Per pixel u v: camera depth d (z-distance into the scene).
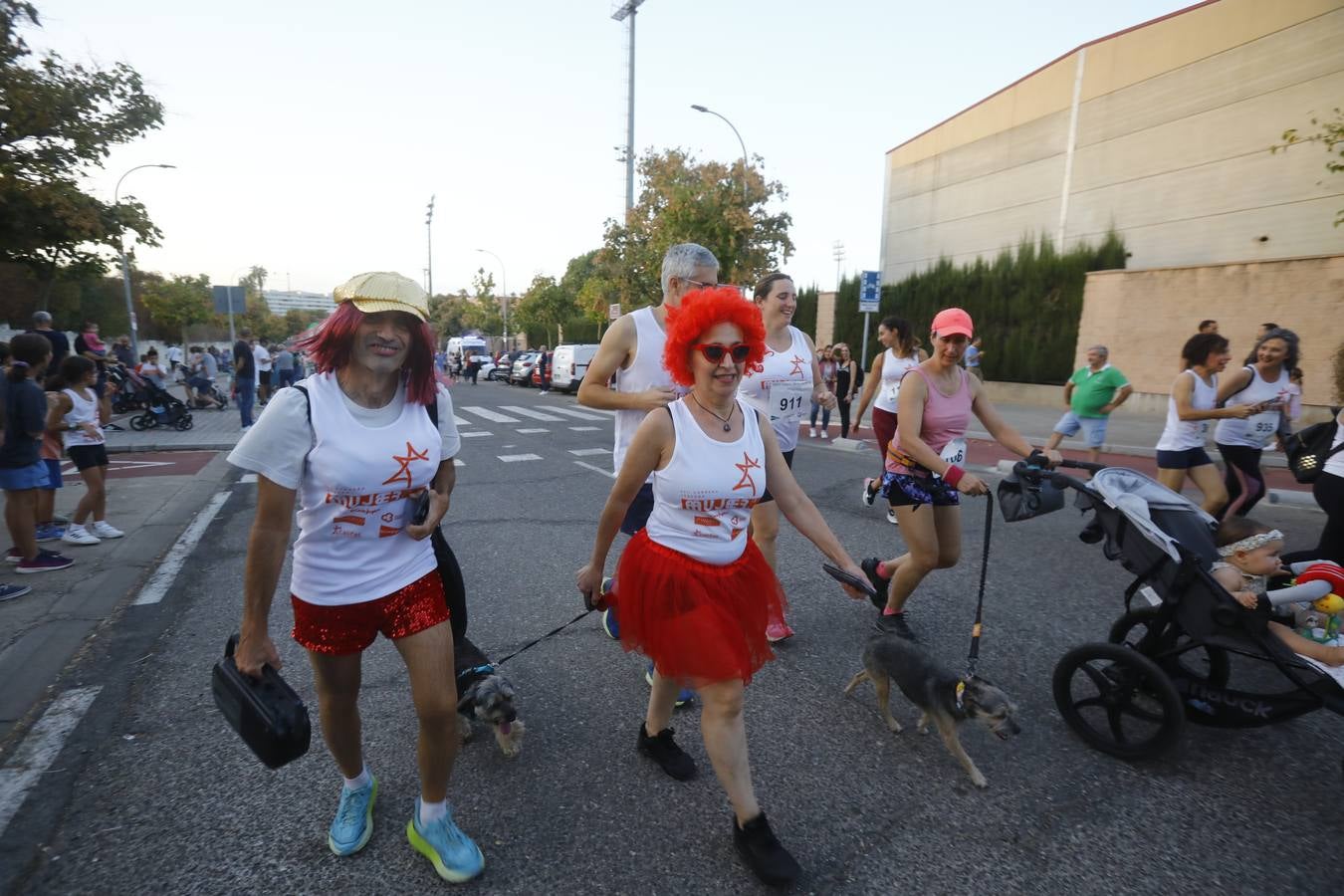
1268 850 2.44
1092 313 20.17
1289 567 3.24
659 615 2.37
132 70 18.28
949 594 4.89
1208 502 5.62
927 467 3.44
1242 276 16.41
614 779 2.84
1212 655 3.28
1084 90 22.94
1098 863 2.38
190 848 2.42
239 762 2.92
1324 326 14.94
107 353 16.12
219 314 18.91
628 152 28.33
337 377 2.05
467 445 12.15
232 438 13.27
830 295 30.05
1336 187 16.50
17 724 3.21
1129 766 2.95
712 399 2.41
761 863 2.24
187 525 6.81
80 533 5.99
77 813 2.59
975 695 2.69
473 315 71.44
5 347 5.85
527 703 3.44
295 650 4.00
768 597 2.57
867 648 3.24
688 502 2.37
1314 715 3.36
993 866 2.36
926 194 31.03
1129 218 21.64
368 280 2.03
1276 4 17.36
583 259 52.94
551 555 5.83
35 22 16.39
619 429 3.57
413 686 2.15
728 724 2.27
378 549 2.12
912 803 2.69
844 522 6.94
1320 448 4.05
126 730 3.16
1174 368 18.02
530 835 2.50
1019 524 6.89
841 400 12.50
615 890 2.25
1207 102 19.16
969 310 23.95
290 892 2.23
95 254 21.64
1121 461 11.30
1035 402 21.92
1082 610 4.59
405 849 2.42
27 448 5.14
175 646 4.05
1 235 19.08
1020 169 25.88
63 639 4.09
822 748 3.07
